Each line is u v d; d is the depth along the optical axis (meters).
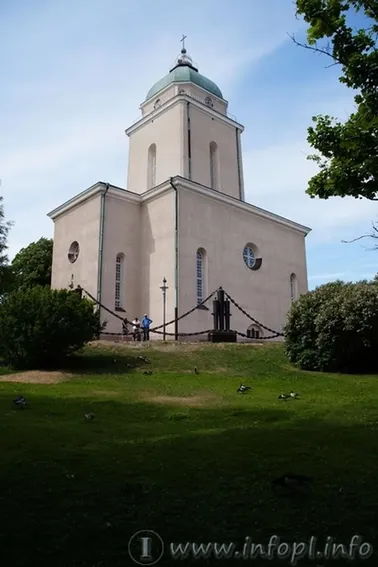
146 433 7.54
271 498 4.61
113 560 3.40
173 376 14.48
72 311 15.88
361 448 6.50
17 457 5.97
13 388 12.20
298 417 8.86
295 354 16.84
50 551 3.51
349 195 9.65
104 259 25.02
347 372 15.73
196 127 29.31
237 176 31.30
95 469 5.51
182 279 24.41
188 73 30.98
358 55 8.64
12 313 15.70
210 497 4.63
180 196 25.38
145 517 4.14
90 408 9.71
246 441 6.87
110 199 26.00
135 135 31.56
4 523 3.98
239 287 27.55
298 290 31.78
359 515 4.23
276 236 31.05
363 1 8.57
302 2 8.73
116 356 17.19
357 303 15.64
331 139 9.46
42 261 35.97
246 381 13.92
